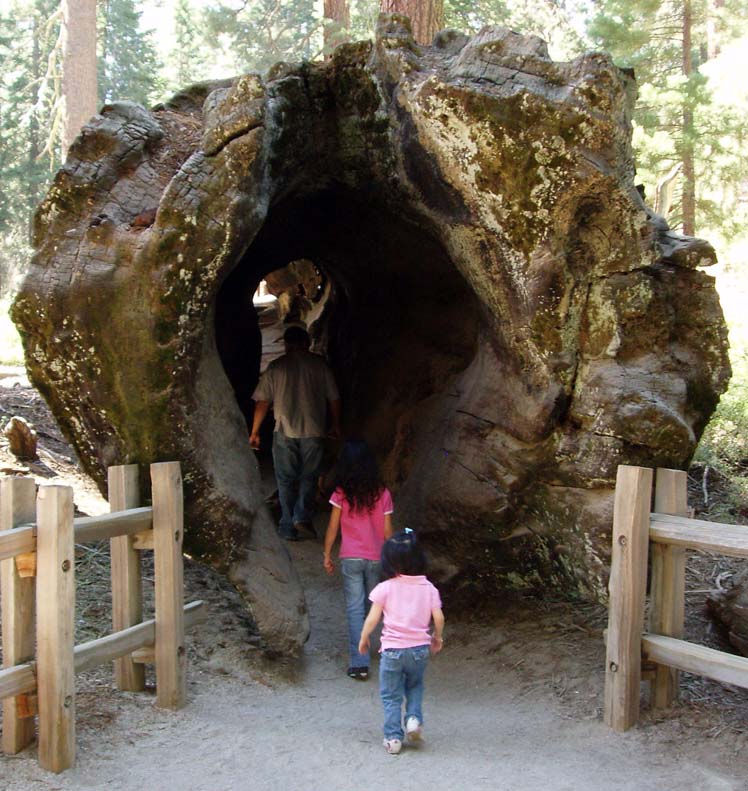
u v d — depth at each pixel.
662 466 4.59
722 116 13.54
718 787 3.59
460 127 4.65
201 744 3.88
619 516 4.18
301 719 4.37
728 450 8.73
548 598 5.98
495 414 5.27
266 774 3.65
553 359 4.79
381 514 5.24
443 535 5.69
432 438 6.26
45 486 3.46
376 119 5.39
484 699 4.83
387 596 4.07
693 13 16.30
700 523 4.05
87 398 4.66
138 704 4.18
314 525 7.85
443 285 7.05
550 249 4.72
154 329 4.48
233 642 5.10
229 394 5.31
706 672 3.92
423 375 7.17
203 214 4.48
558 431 4.84
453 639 5.65
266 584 5.02
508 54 4.70
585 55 4.60
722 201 14.92
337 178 6.04
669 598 4.27
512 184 4.67
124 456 4.67
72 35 15.16
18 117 31.61
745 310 12.79
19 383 9.95
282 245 7.39
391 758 3.88
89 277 4.51
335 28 14.40
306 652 5.42
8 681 3.41
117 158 4.76
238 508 4.88
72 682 3.53
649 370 4.74
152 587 5.52
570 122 4.52
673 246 5.05
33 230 4.68
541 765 3.81
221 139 4.52
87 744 3.71
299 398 7.38
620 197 4.65
